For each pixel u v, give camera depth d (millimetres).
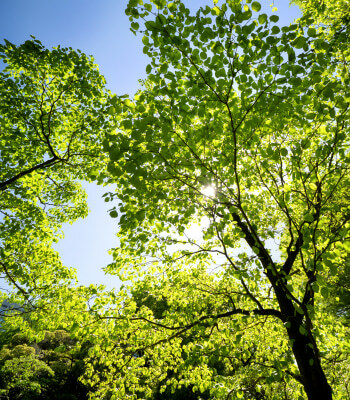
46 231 7535
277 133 3576
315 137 3557
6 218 6422
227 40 2715
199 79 2828
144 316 4754
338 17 5566
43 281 6598
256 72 2986
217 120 3035
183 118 2924
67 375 16219
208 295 4980
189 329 4785
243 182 4160
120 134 2688
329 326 4516
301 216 4492
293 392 4910
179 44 2654
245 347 4348
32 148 6977
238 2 2494
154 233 4188
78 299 3963
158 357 5012
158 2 2578
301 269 5023
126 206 3047
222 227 3328
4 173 6383
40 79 6547
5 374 13945
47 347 18531
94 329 3889
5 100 5926
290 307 4270
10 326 5676
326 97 2672
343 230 2508
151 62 3242
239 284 5270
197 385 4543
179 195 3533
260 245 3047
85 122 7340
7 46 5777
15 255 6504
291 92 2801
